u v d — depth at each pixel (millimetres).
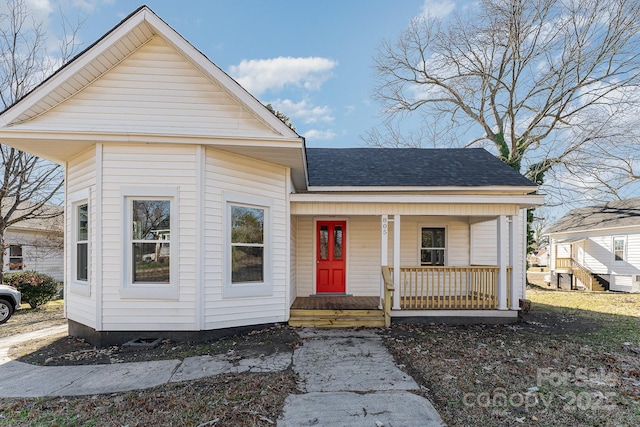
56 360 5129
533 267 38625
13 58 11180
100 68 5996
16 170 10938
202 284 5910
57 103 6031
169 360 5000
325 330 6707
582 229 19703
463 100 20344
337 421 3254
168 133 5824
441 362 4875
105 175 5859
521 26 16750
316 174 10062
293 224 8625
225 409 3479
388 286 7016
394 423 3227
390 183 9383
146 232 5945
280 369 4605
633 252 17047
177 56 6191
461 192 9352
